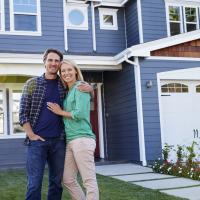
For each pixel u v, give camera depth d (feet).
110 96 43.80
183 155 33.32
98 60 39.17
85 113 13.78
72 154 14.15
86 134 13.89
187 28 45.37
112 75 43.19
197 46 39.99
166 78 38.27
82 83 14.05
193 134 38.93
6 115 40.60
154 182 25.84
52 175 14.39
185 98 39.24
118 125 41.78
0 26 38.65
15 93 41.14
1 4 38.93
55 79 14.60
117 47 46.16
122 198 19.84
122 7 46.88
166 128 38.01
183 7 45.21
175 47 38.99
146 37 42.68
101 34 45.93
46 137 13.88
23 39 39.04
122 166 35.60
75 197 14.39
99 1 44.86
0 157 39.58
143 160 36.09
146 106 37.11
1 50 38.09
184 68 39.04
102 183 25.04
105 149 44.86
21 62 35.76
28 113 14.03
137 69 37.29
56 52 14.56
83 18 45.03
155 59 38.09
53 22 40.40
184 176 28.27
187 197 20.03
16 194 21.06
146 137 36.65
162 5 44.04
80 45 44.34
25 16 39.58
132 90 38.29
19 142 40.47
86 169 13.74
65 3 42.78
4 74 35.81
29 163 13.67
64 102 14.25
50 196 14.42
